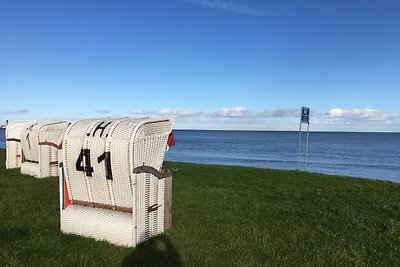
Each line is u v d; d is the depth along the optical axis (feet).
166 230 22.40
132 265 17.07
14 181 38.11
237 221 25.30
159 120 22.24
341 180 46.62
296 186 40.55
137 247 19.25
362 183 44.65
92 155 20.74
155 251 18.84
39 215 24.93
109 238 20.12
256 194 35.09
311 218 26.50
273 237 22.09
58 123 41.86
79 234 21.13
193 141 481.87
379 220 26.40
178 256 18.35
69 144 21.58
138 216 19.62
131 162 19.47
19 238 20.16
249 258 18.45
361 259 18.92
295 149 312.29
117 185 20.43
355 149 334.03
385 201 33.12
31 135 41.22
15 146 47.80
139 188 19.62
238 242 20.81
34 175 41.04
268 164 169.27
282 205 30.27
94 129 21.18
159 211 21.66
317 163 184.03
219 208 28.89
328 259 18.75
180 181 42.09
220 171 53.01
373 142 526.98
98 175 20.85
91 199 21.74
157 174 21.09
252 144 403.75
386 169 158.20
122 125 20.59
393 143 488.85
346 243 21.42
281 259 18.51
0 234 20.52
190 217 25.72
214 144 396.16
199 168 56.29
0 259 16.75
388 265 18.43
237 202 31.17
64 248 18.89
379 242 21.79
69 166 21.80
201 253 18.92
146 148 20.93
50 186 35.70
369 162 195.93
